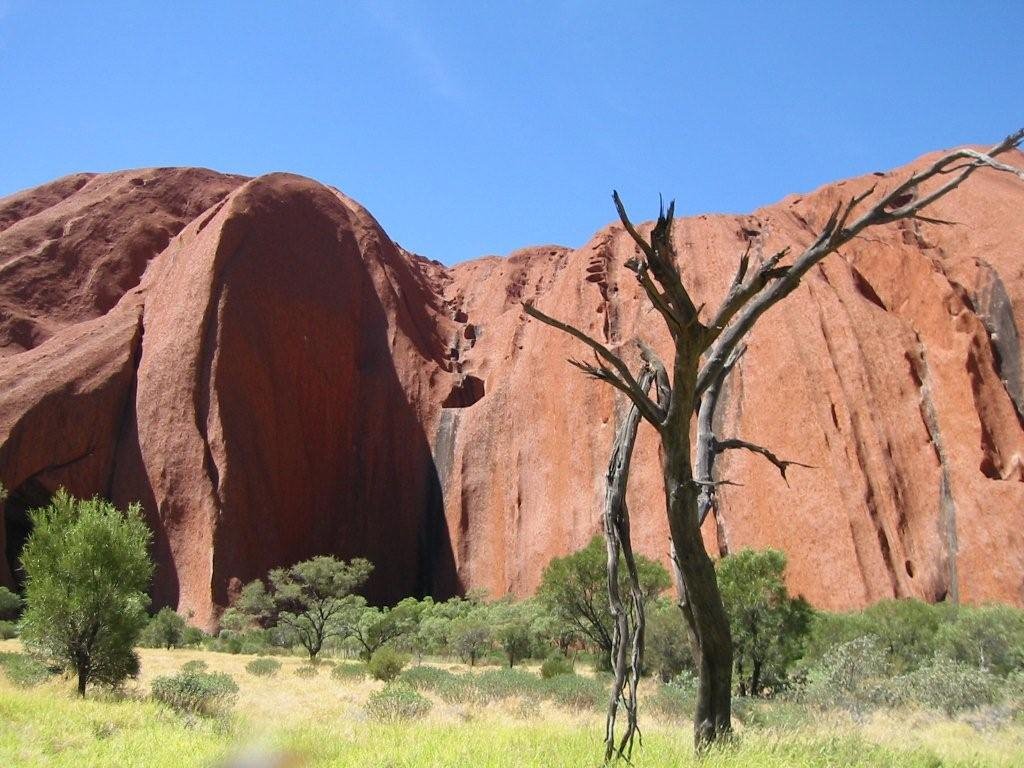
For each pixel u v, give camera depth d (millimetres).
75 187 105000
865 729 11953
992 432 47688
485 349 90875
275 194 85312
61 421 68188
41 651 17672
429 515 77312
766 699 20891
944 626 26688
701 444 8523
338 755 8812
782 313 56938
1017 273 51969
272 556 67562
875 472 48656
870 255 58906
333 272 85625
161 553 65188
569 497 66438
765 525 51188
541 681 21656
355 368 83312
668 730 10766
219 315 74625
